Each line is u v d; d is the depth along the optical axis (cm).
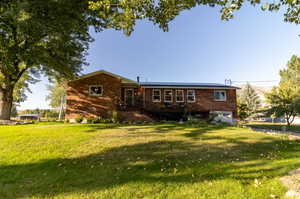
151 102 1677
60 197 243
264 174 321
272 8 273
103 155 454
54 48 1127
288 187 264
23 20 745
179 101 1708
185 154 470
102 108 1488
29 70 1545
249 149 533
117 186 274
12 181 294
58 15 754
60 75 1462
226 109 1727
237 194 247
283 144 611
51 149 499
